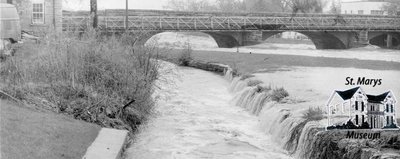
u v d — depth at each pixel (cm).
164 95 2591
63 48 1875
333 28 7281
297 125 1555
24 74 1717
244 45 7050
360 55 5547
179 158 1479
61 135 1294
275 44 7975
